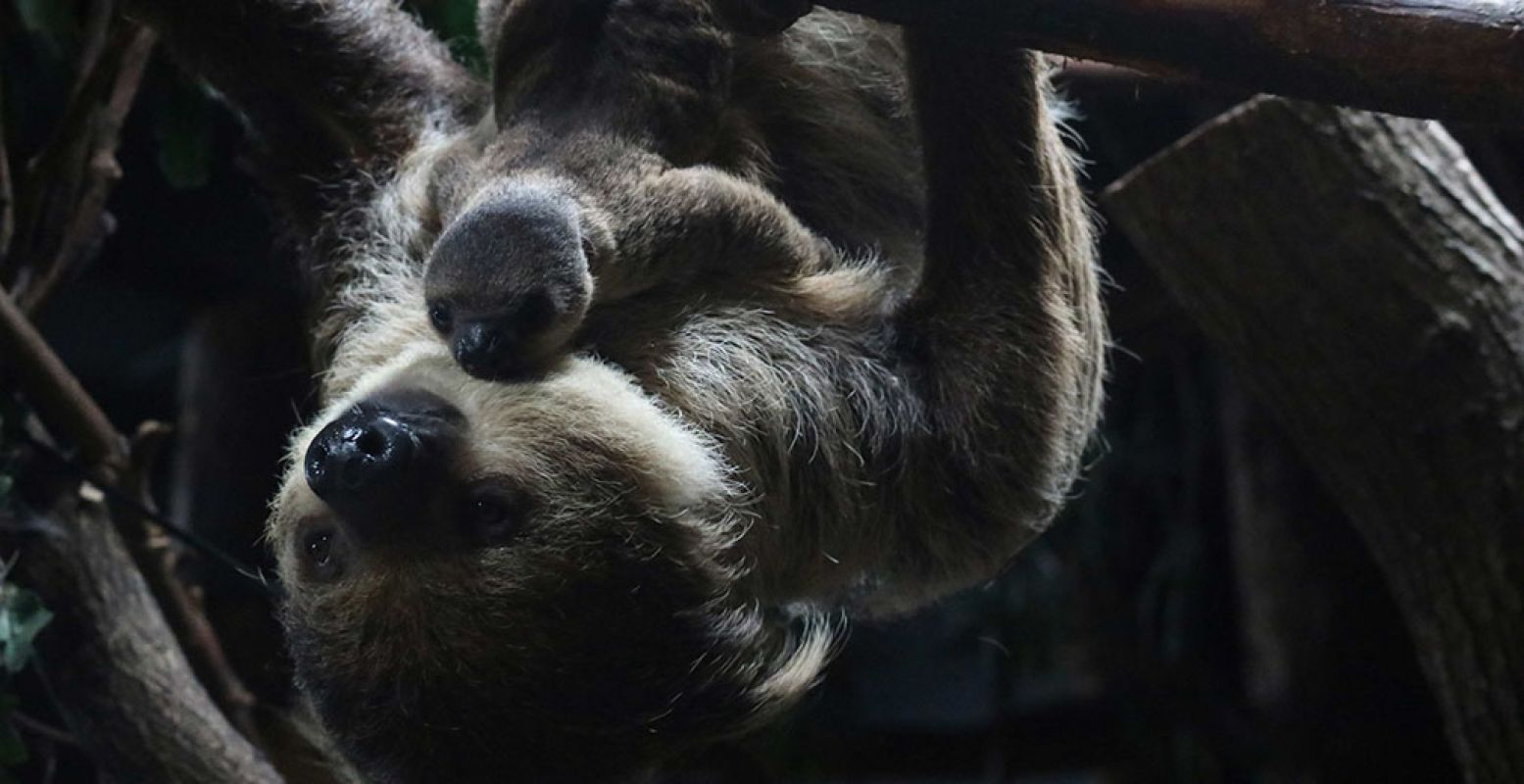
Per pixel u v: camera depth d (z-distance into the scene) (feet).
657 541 13.30
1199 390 37.06
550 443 13.17
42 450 17.98
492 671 13.19
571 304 12.78
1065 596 37.58
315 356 16.30
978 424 14.80
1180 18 11.10
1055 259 15.05
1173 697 37.11
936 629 39.99
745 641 14.01
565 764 13.47
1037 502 15.31
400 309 14.53
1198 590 38.04
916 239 16.48
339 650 13.52
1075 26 11.22
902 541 15.40
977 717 42.14
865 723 41.60
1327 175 18.53
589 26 14.02
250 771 17.99
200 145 20.11
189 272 29.63
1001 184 14.64
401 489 12.84
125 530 19.06
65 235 18.94
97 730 17.69
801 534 14.82
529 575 13.07
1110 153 26.99
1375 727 33.86
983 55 14.24
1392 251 18.72
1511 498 18.51
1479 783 19.15
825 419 14.64
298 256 17.90
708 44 14.11
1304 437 19.92
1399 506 19.27
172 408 42.37
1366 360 18.98
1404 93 11.09
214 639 19.63
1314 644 33.96
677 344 14.08
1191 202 18.93
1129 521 38.45
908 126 16.53
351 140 16.83
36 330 18.81
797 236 14.73
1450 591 18.99
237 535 28.53
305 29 16.58
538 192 13.02
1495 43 10.77
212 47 16.81
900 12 11.38
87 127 19.11
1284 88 11.29
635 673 13.33
